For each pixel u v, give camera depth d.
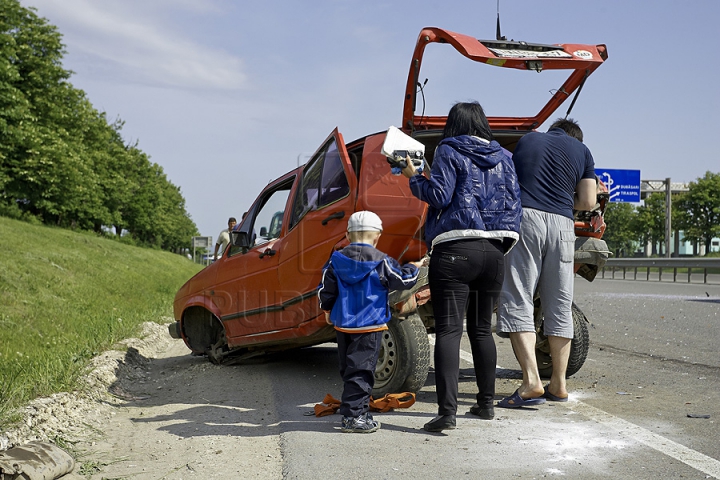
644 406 4.64
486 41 5.02
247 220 6.91
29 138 38.75
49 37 41.84
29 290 11.75
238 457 3.66
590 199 4.82
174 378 6.72
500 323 4.74
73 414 4.65
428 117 5.63
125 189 57.00
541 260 4.71
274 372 6.64
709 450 3.56
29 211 42.25
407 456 3.54
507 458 3.47
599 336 8.63
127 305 13.35
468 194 4.02
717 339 8.02
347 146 5.71
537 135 4.79
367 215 4.29
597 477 3.16
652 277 26.36
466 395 5.23
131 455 3.80
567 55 5.14
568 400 4.89
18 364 6.13
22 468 3.16
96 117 49.50
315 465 3.41
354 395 4.11
